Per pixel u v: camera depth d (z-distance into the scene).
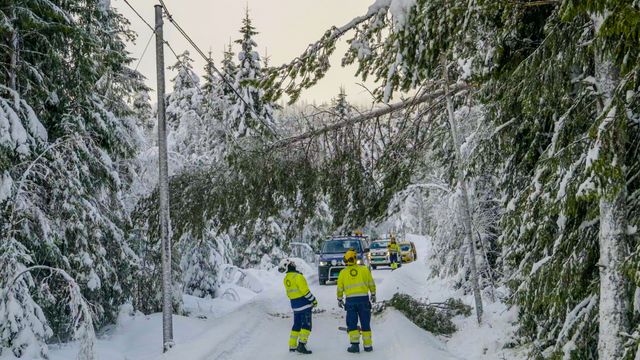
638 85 5.39
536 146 7.96
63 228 10.89
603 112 5.13
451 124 11.73
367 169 12.95
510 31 6.76
